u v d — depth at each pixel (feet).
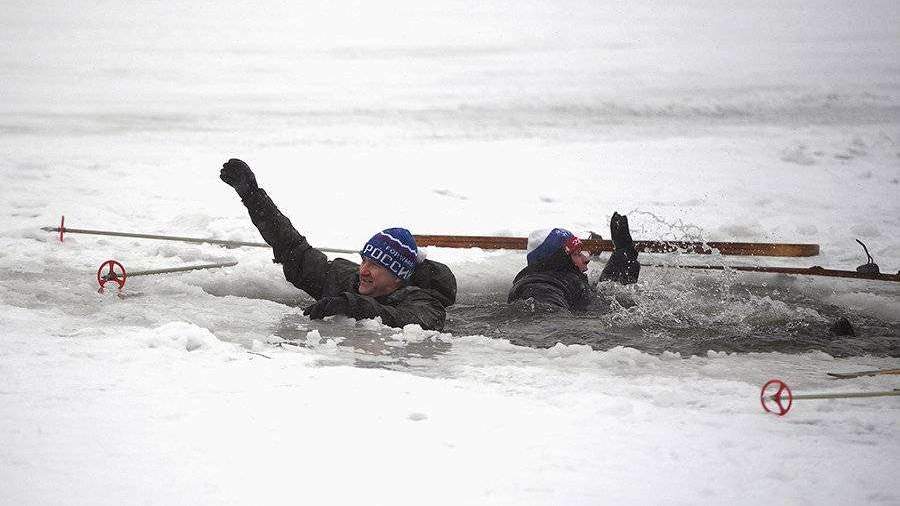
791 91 314.35
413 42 440.04
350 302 82.33
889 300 103.24
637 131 246.27
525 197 165.17
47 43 391.45
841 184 184.85
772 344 83.25
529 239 102.12
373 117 257.75
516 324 88.89
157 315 81.05
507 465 49.47
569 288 98.94
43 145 199.31
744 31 498.28
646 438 53.83
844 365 75.72
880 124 262.88
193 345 69.46
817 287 110.63
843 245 135.85
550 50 418.72
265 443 51.13
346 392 60.29
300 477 47.16
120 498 43.91
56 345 67.51
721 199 168.25
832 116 275.18
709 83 329.11
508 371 68.18
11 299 83.87
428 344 77.41
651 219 150.92
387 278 87.51
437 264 90.53
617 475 48.60
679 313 93.86
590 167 196.24
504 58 390.63
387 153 206.08
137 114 249.75
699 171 194.39
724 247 122.93
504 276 110.93
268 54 390.01
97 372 61.62
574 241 100.89
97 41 406.21
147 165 181.68
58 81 303.27
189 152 199.62
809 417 58.70
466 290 107.65
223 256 112.57
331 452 50.37
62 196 147.95
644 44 443.32
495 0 642.63
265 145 212.64
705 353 79.77
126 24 467.93
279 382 61.82
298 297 98.84
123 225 130.00
